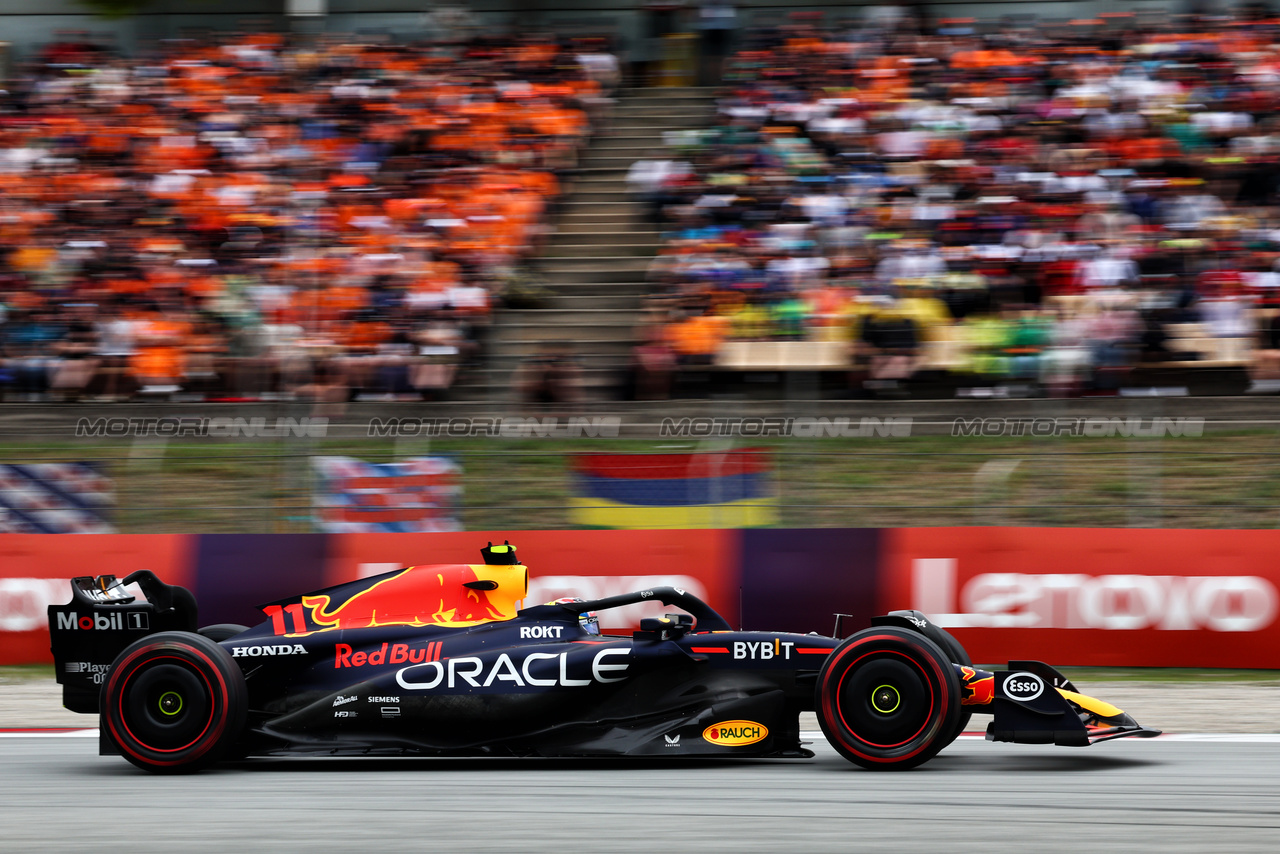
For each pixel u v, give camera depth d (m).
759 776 20.17
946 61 53.84
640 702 20.89
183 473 37.47
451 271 47.41
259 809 18.28
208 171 52.31
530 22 60.28
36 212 50.94
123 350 45.91
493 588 21.77
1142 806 17.98
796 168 50.06
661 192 50.59
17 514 36.50
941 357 43.16
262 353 45.66
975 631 32.34
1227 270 44.22
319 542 34.06
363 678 21.02
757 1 59.50
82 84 57.12
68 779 20.88
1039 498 35.81
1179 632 31.55
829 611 32.75
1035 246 45.12
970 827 16.73
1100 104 50.22
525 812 17.86
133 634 22.09
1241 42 52.16
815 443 38.38
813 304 44.41
